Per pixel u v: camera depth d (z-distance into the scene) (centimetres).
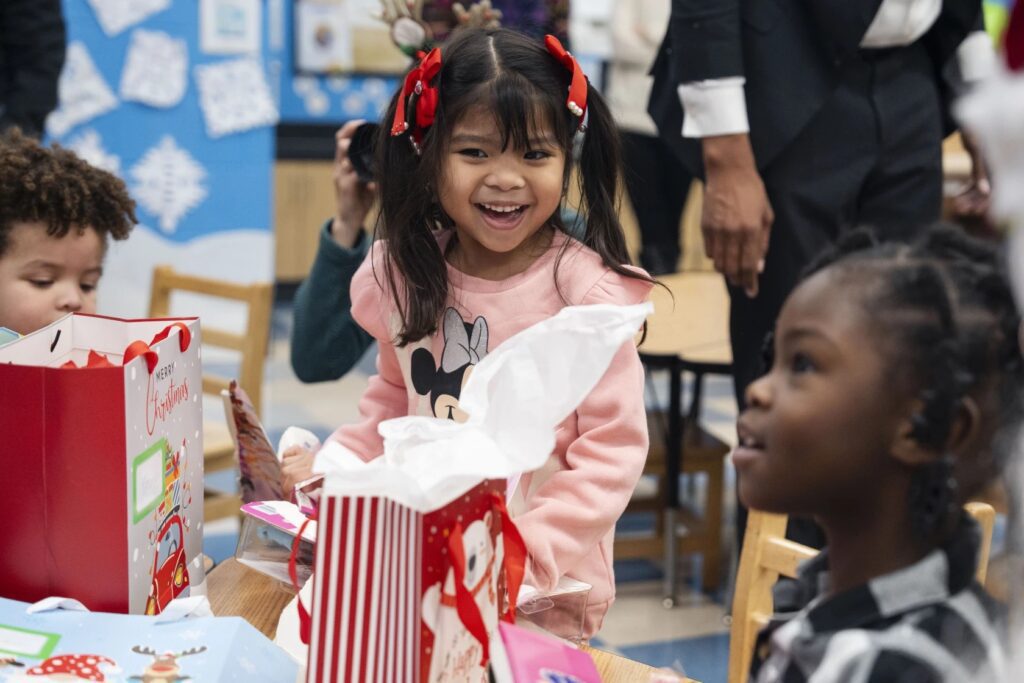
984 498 64
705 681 229
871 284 63
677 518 279
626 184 199
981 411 61
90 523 94
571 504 107
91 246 141
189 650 87
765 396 65
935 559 63
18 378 93
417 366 126
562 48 118
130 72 410
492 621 87
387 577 76
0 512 95
